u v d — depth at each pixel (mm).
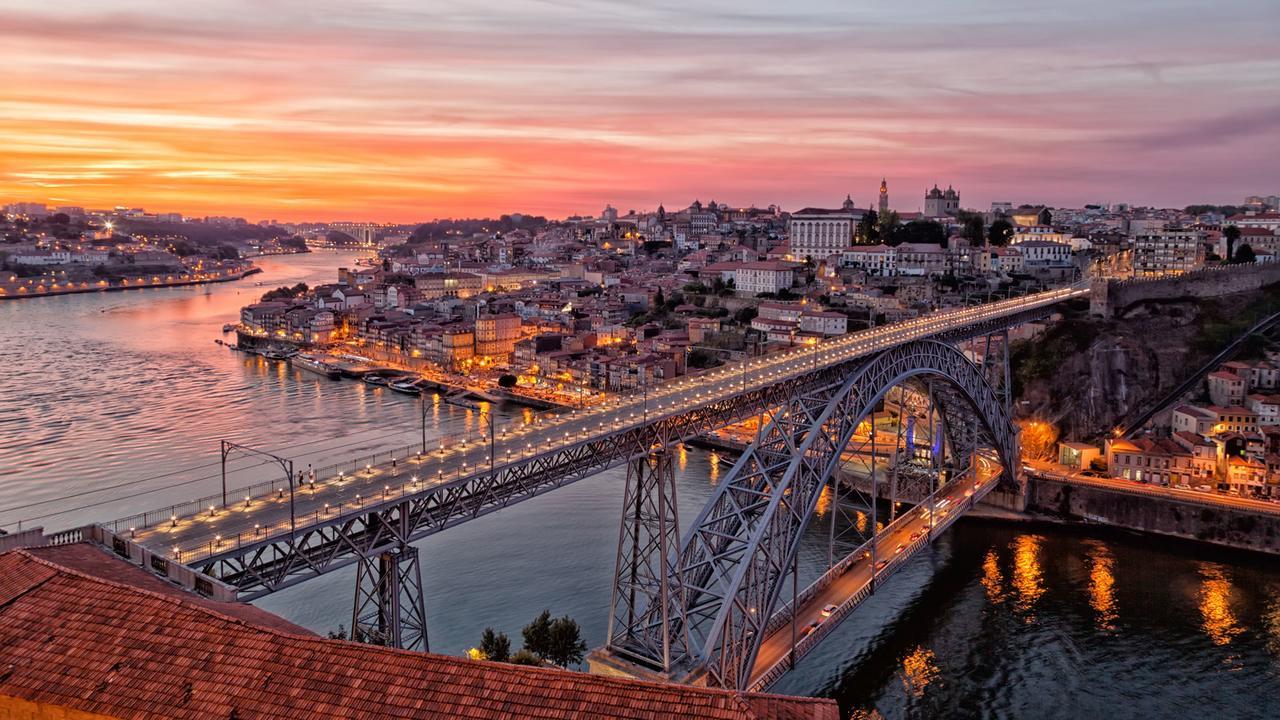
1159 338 182625
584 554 120438
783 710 34812
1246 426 153250
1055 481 151125
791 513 89438
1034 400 183750
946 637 105812
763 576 85938
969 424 148500
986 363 156000
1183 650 103062
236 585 55625
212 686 34281
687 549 82375
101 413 196625
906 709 91188
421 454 77500
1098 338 185625
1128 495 144125
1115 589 119688
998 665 99562
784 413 94562
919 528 128125
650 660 77438
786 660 86875
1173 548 135750
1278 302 184000
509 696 32625
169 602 39156
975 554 132500
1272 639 105750
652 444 84000
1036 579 122938
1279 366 164500
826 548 124312
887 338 130250
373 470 72625
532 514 136875
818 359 109375
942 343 128375
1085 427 177000
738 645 81625
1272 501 140250
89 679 35312
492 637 89000
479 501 70375
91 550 53062
